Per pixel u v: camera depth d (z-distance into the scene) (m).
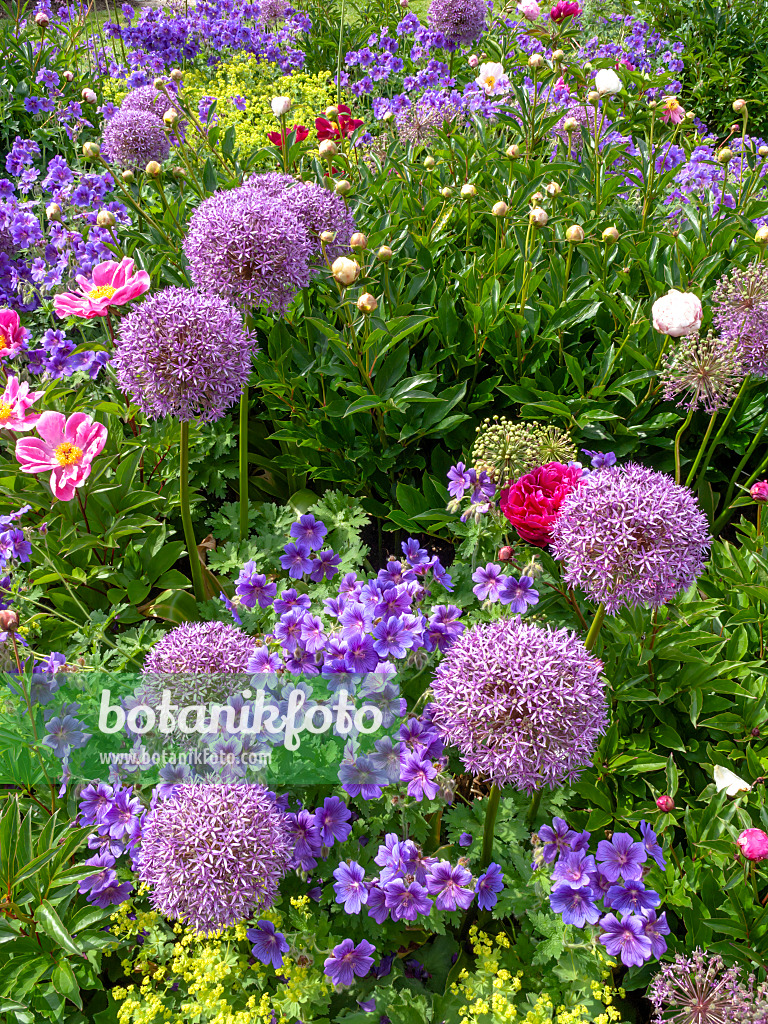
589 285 1.54
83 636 1.17
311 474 1.48
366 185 1.75
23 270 1.59
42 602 1.29
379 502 1.48
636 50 3.08
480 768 0.86
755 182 1.83
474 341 1.50
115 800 0.98
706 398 1.27
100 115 2.56
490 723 0.84
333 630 1.03
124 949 0.98
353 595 1.08
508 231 1.67
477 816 1.01
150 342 1.06
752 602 1.22
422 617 1.02
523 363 1.51
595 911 0.92
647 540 0.94
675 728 1.15
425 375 1.34
